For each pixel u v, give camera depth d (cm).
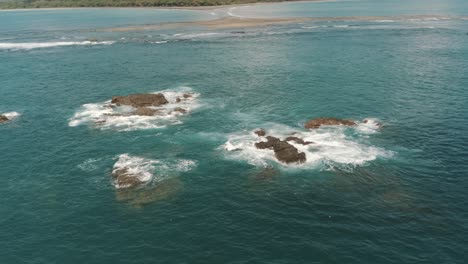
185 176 3725
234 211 3184
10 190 3597
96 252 2773
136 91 6506
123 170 3809
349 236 2839
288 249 2736
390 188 3431
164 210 3222
